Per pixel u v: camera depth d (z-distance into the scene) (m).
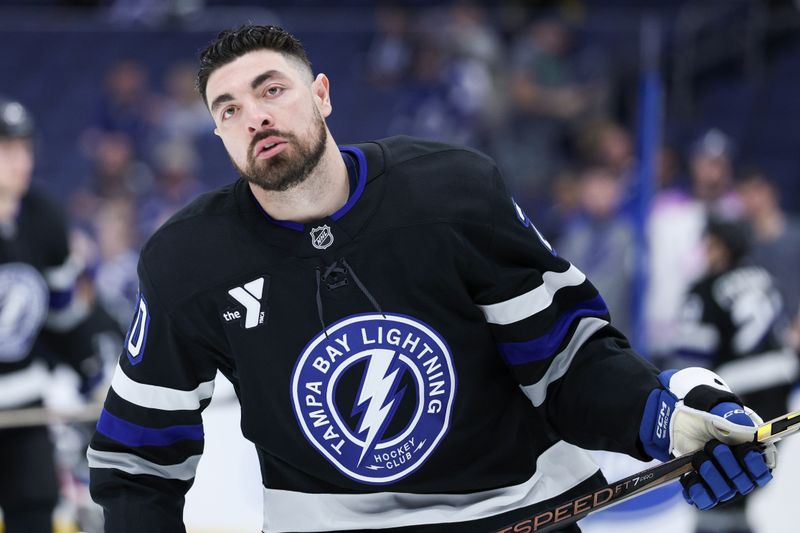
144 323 6.41
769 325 14.15
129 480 6.59
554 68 15.79
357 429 6.21
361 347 6.12
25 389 11.91
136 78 16.19
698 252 15.48
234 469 14.20
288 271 6.11
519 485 6.52
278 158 5.84
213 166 15.73
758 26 17.95
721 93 18.20
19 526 11.77
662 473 6.12
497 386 6.44
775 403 14.18
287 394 6.23
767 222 16.45
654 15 21.36
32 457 11.84
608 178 14.80
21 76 16.34
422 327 6.13
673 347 15.06
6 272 11.59
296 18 17.36
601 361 6.46
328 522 6.43
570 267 6.43
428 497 6.40
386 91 16.19
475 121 15.83
